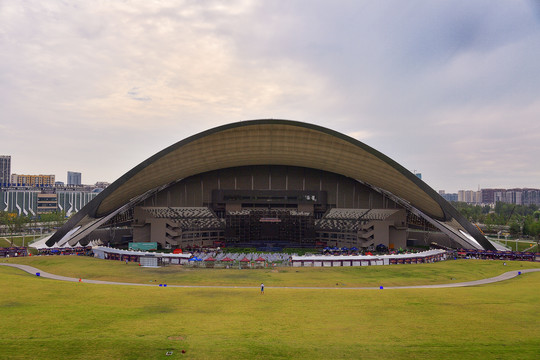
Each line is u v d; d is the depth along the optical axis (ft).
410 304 129.08
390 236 334.44
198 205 387.96
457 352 81.97
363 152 290.35
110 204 312.71
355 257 239.09
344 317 111.55
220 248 330.75
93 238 354.13
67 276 195.00
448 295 146.00
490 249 285.02
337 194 389.60
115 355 77.66
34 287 147.23
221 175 391.86
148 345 83.71
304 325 102.68
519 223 556.92
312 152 325.83
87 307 118.42
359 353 81.46
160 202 384.27
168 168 317.01
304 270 218.79
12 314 106.11
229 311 117.91
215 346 84.02
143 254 245.86
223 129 272.72
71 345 82.48
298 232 356.38
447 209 280.10
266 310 119.85
